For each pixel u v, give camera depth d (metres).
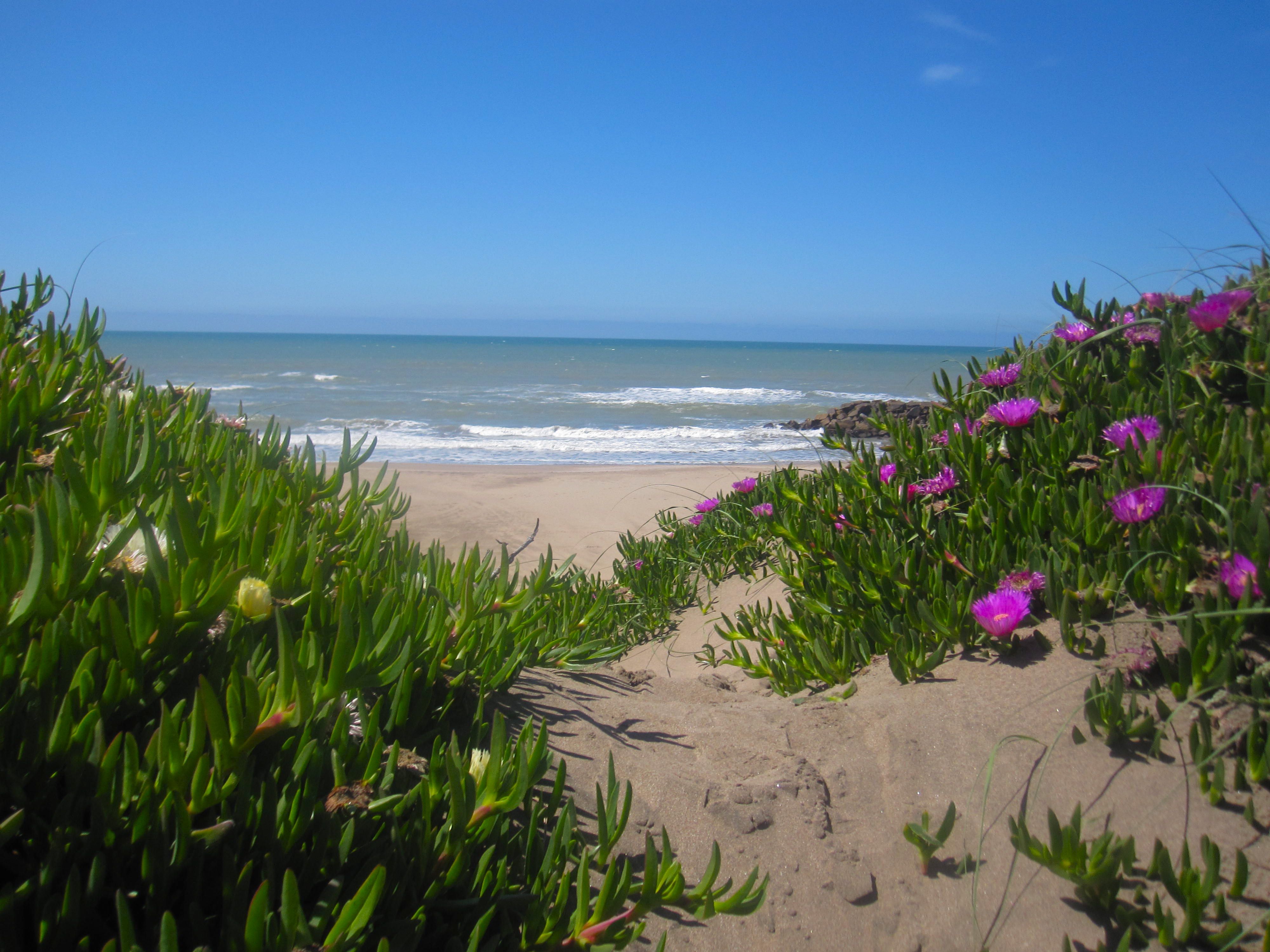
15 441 1.81
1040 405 2.75
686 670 3.86
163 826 0.98
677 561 5.50
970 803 1.75
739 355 86.44
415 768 1.42
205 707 1.01
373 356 65.38
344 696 1.44
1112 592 2.09
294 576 1.49
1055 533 2.30
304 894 1.12
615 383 40.19
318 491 2.24
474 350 88.88
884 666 2.48
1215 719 1.69
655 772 1.93
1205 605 1.78
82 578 1.21
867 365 65.88
